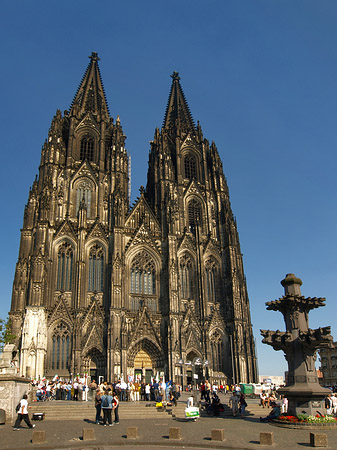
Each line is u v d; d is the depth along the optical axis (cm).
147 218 11550
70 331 9406
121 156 11950
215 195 12756
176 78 15600
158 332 10156
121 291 9844
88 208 11188
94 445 3191
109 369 9019
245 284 11594
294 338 4541
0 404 4353
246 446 3119
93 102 13162
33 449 3044
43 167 11288
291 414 4347
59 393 7162
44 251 9794
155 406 5725
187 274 11250
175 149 13125
